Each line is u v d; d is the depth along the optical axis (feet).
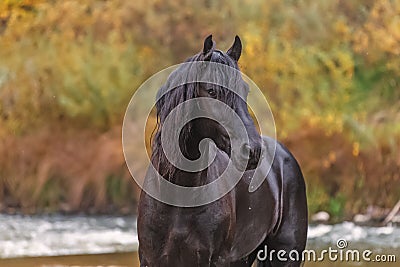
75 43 55.67
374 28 56.80
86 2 57.82
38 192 51.60
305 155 51.42
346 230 45.27
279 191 23.70
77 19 56.90
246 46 54.24
